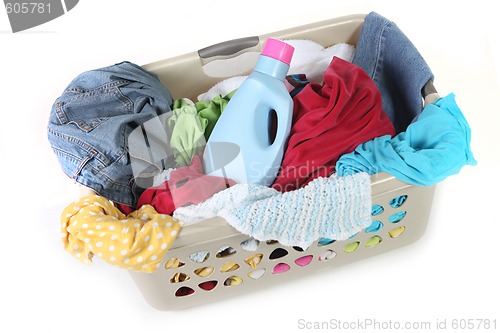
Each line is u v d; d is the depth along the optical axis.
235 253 0.98
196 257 0.96
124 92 1.10
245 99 1.02
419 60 1.08
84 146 1.01
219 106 1.17
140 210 0.94
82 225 0.87
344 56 1.25
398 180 0.93
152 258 0.88
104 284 1.20
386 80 1.19
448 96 0.98
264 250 0.99
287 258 1.04
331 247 1.05
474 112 1.32
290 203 0.90
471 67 1.40
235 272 1.03
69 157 1.01
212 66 1.24
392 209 1.00
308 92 1.06
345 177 0.92
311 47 1.23
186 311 1.14
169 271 0.98
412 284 1.13
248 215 0.89
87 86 1.11
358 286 1.14
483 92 1.35
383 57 1.18
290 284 1.16
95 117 1.07
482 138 1.29
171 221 0.90
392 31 1.15
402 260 1.16
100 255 0.87
